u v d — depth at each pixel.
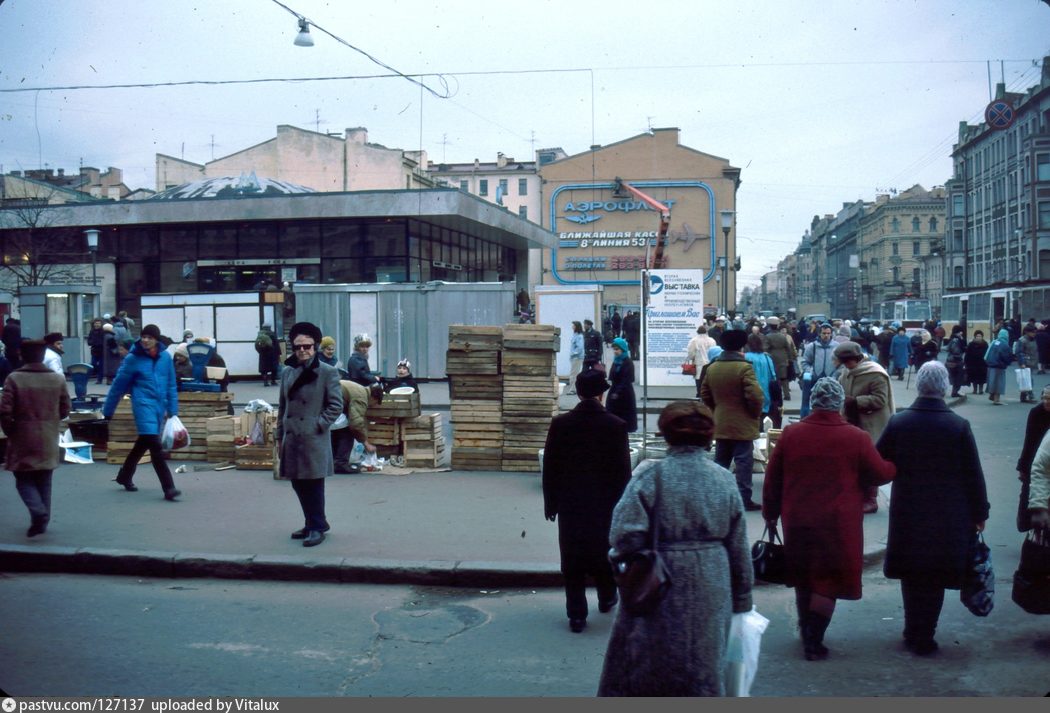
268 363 24.95
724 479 4.20
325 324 26.12
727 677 4.16
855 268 123.75
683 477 4.14
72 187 65.12
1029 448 7.01
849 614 6.74
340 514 9.48
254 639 6.10
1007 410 20.97
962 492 5.82
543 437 12.03
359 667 5.58
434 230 34.75
